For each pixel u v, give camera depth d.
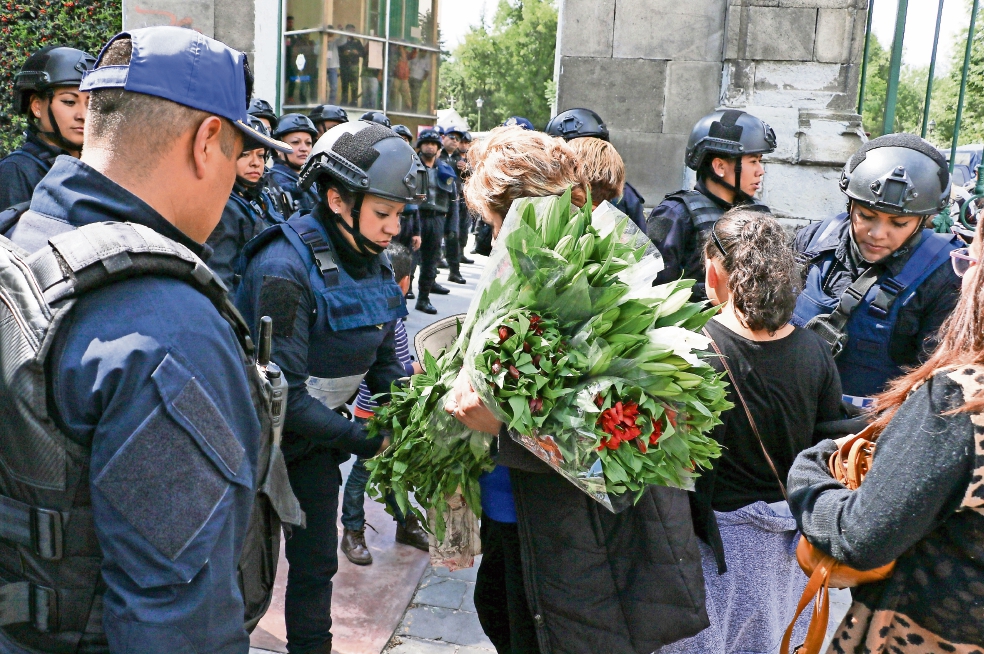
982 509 1.14
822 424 1.99
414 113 13.34
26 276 0.99
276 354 2.01
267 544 1.32
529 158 1.62
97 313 0.98
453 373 1.62
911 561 1.25
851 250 2.68
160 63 1.08
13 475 1.01
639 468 1.38
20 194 3.22
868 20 5.12
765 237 1.87
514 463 1.52
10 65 7.38
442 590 3.04
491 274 1.46
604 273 1.42
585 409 1.34
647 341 1.40
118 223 1.03
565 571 1.57
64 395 0.97
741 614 1.90
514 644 1.76
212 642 1.00
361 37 11.72
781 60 4.94
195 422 0.99
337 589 3.00
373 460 1.85
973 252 1.29
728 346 1.89
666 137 5.19
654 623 1.56
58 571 1.02
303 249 2.10
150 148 1.09
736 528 1.90
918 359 2.45
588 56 5.18
